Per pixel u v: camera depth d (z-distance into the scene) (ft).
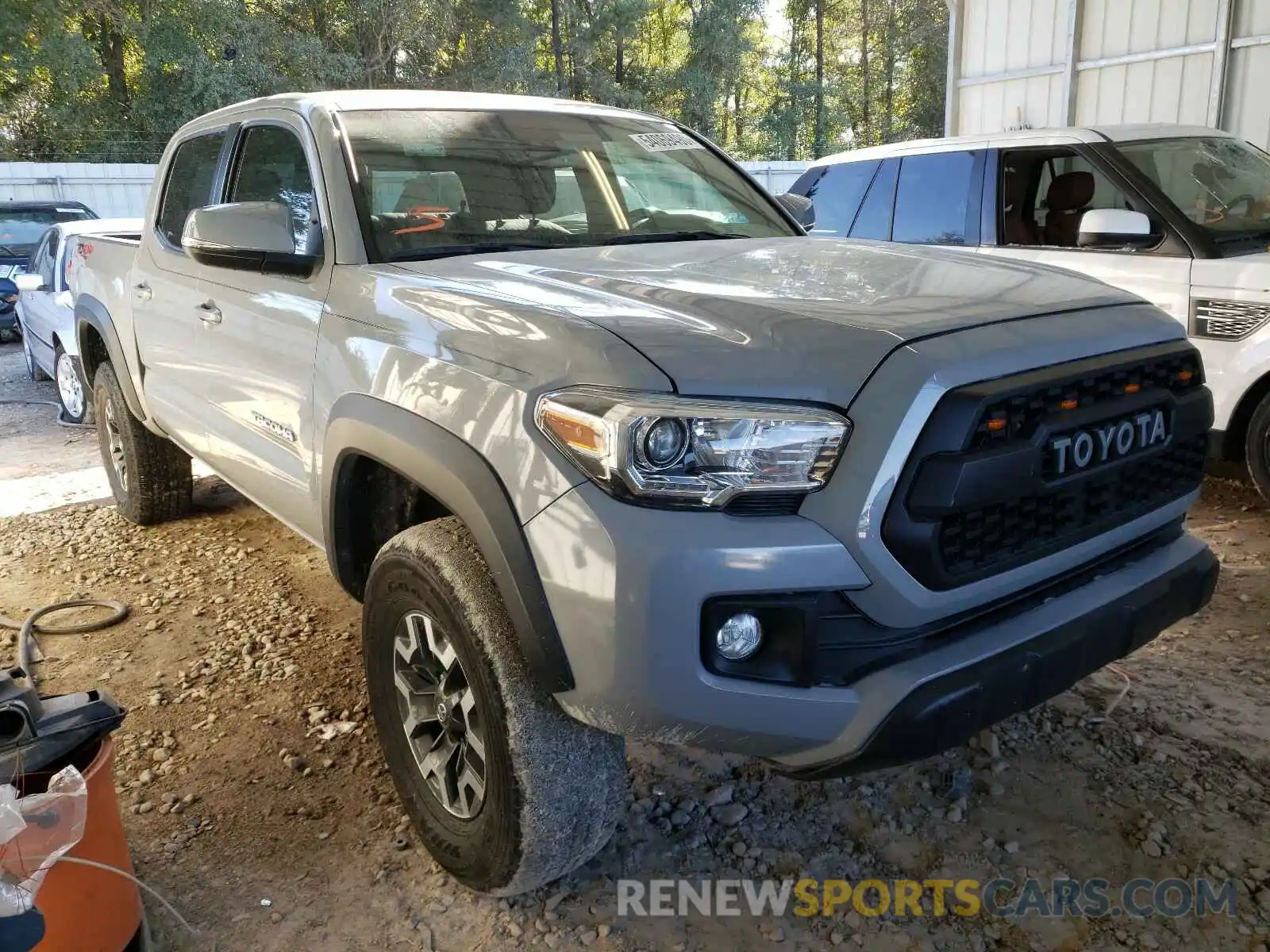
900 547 5.72
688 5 124.06
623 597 5.63
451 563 6.67
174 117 77.30
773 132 130.11
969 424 5.74
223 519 15.98
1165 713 9.29
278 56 79.41
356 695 10.36
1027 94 32.22
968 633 6.27
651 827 8.09
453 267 8.14
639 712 5.80
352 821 8.33
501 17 94.84
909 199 18.79
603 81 110.11
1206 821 7.81
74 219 42.19
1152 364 6.86
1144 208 15.11
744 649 5.82
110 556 14.52
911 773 8.63
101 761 6.34
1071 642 6.39
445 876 7.62
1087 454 6.39
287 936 7.06
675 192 10.65
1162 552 7.50
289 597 12.89
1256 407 13.92
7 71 68.28
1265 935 6.70
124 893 6.44
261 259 8.89
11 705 6.12
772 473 5.71
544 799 6.54
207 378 10.95
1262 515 14.38
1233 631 10.84
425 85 91.71
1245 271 13.58
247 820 8.36
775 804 8.32
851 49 149.89
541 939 6.95
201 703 10.30
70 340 23.00
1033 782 8.41
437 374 6.91
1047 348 6.25
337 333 8.18
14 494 18.19
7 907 5.40
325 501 8.39
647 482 5.66
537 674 6.14
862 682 5.93
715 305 6.56
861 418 5.70
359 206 8.70
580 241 9.42
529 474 6.07
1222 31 26.45
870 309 6.48
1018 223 17.01
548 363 6.21
